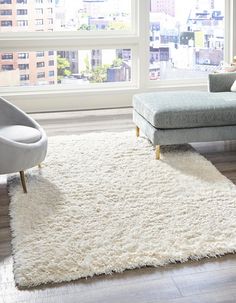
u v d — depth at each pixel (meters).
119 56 7.73
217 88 5.96
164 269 3.13
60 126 6.51
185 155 5.20
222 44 8.05
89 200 4.08
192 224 3.62
